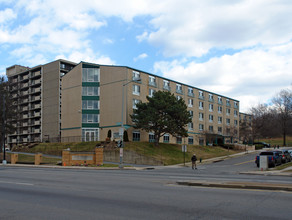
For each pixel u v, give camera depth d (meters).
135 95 52.47
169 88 60.78
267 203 8.71
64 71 75.81
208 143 70.25
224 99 80.25
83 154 34.81
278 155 31.92
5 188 12.50
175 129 45.16
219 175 20.22
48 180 15.81
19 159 43.03
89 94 53.75
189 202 8.93
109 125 51.44
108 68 53.22
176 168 31.97
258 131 79.25
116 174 20.69
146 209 8.04
